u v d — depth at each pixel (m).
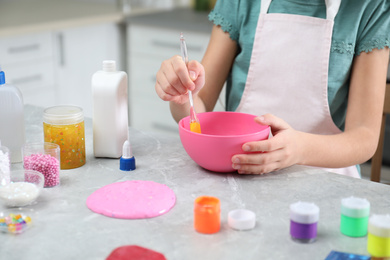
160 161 1.17
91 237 0.85
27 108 1.53
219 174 1.11
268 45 1.48
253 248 0.83
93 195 0.99
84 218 0.92
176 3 3.35
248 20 1.53
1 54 2.48
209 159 1.08
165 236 0.86
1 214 0.91
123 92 1.17
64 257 0.80
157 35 2.89
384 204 0.98
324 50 1.42
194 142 1.08
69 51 2.81
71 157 1.12
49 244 0.83
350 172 1.45
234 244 0.84
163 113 3.02
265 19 1.48
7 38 2.48
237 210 0.91
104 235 0.86
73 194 1.00
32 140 1.27
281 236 0.86
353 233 0.86
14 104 1.13
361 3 1.42
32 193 0.95
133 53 3.03
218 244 0.84
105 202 0.96
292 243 0.84
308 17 1.44
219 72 1.57
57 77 2.79
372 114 1.34
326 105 1.44
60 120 1.10
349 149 1.23
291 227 0.85
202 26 2.68
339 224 0.90
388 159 2.35
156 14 3.04
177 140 1.32
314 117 1.46
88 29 2.87
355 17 1.42
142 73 3.03
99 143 1.18
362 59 1.41
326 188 1.05
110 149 1.18
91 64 2.95
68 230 0.87
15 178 1.01
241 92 1.55
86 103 3.01
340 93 1.46
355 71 1.42
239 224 0.88
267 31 1.48
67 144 1.11
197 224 0.87
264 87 1.50
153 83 3.00
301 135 1.15
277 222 0.91
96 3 3.37
